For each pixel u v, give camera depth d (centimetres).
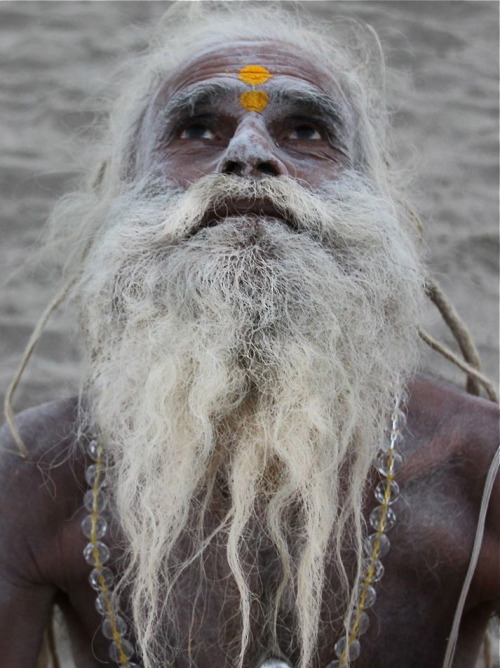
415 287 105
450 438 96
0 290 206
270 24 125
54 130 221
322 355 90
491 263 208
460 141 218
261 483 91
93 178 128
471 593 95
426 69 224
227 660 91
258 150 94
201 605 92
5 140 219
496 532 92
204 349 89
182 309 92
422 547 93
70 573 98
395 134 216
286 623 91
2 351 201
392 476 94
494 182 215
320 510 88
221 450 92
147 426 90
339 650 90
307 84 103
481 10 231
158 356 92
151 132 107
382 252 100
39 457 100
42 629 100
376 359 96
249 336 90
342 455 90
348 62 124
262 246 91
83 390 107
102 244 104
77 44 228
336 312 93
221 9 145
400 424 98
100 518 95
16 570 97
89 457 99
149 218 99
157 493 90
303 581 86
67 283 115
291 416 89
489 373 197
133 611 90
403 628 93
